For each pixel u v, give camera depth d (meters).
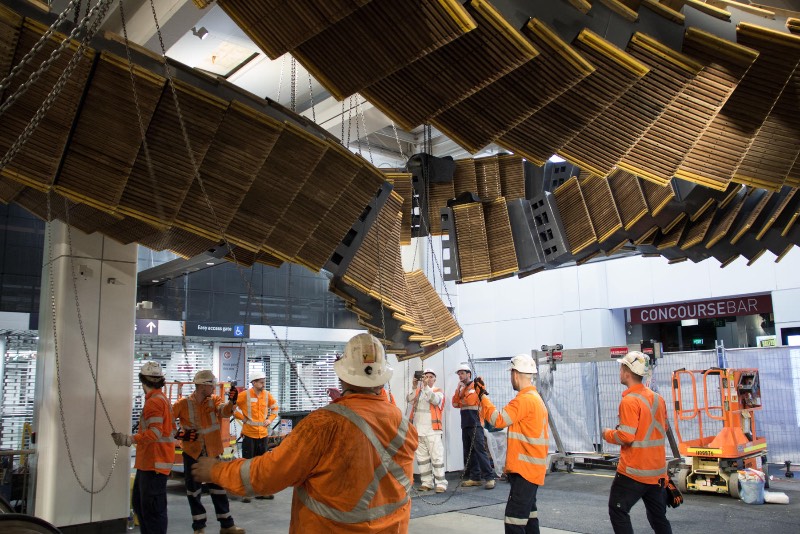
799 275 15.39
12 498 8.91
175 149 4.78
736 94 4.22
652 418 5.53
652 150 4.43
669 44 3.93
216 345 17.55
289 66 8.89
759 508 9.14
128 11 7.21
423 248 12.09
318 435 2.81
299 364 18.86
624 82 3.93
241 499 10.44
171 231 5.84
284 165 5.28
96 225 6.00
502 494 10.39
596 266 18.47
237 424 13.59
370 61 3.73
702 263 16.89
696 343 19.50
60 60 4.17
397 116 4.25
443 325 8.64
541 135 4.48
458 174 7.77
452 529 8.13
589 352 12.37
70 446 8.03
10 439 14.45
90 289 8.38
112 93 4.42
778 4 4.66
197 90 4.68
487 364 15.25
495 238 7.70
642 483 5.45
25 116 4.35
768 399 12.43
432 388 10.92
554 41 3.68
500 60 3.70
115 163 4.59
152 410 6.59
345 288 6.52
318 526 2.79
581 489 10.79
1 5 3.97
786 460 12.12
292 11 3.41
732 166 4.38
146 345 16.38
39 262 15.38
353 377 3.03
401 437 3.02
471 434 11.16
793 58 3.97
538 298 19.72
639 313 18.59
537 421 5.64
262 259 6.48
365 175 5.88
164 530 6.62
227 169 5.04
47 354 8.36
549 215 7.44
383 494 2.91
